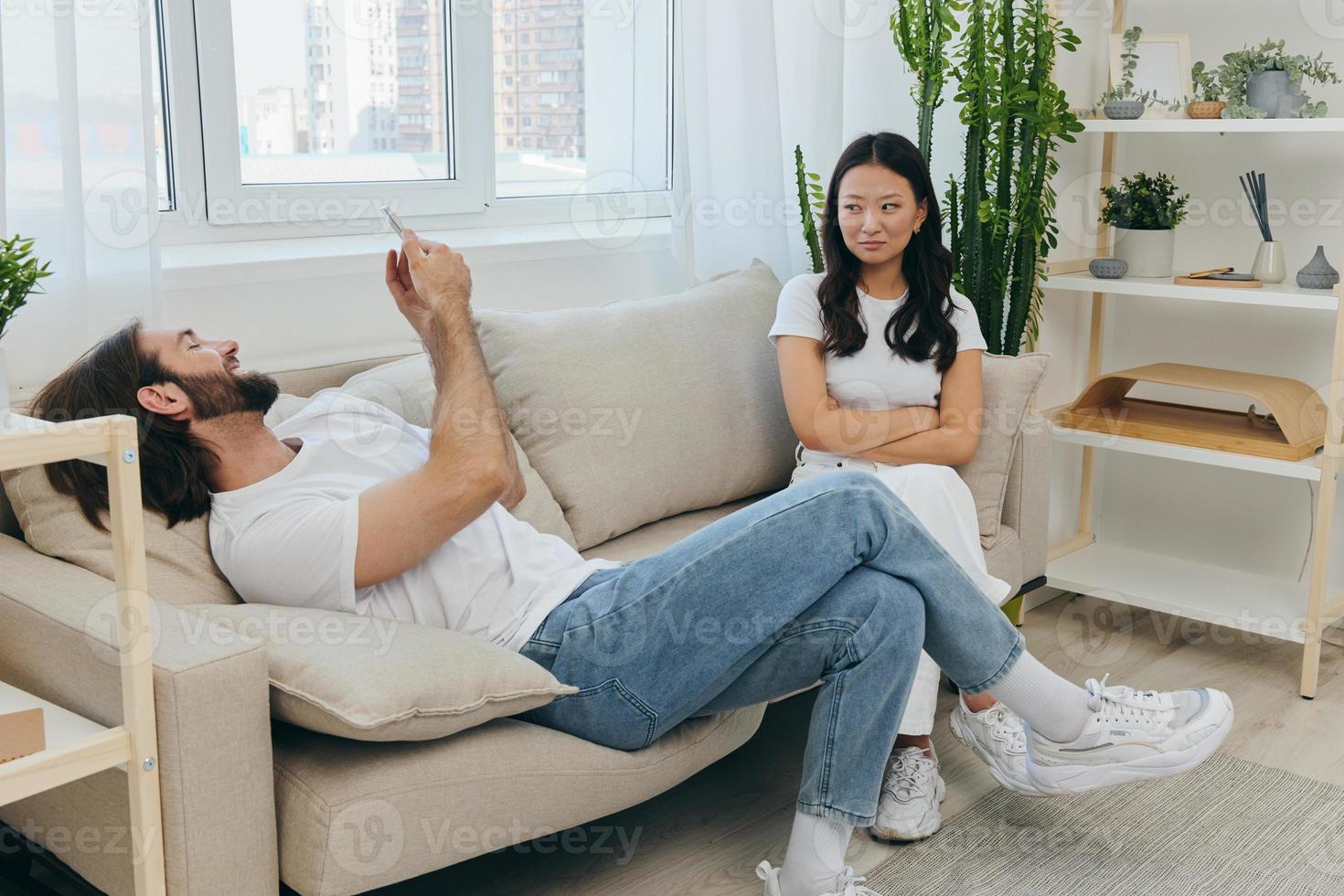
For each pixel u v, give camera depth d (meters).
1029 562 2.32
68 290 1.70
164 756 1.22
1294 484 2.82
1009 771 1.88
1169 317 2.97
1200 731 1.74
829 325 2.15
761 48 2.54
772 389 2.26
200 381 1.52
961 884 1.73
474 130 2.49
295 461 1.57
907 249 2.16
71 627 1.28
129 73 1.72
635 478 2.01
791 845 1.61
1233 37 2.78
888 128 2.92
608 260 2.58
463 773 1.37
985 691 1.69
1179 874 1.76
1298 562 2.83
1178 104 2.66
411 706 1.30
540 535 1.71
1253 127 2.42
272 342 2.07
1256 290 2.47
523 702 1.43
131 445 1.20
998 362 2.23
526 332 2.02
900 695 1.57
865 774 1.57
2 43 1.62
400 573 1.53
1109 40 2.75
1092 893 1.71
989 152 2.63
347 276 2.15
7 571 1.43
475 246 2.31
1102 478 3.13
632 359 2.08
